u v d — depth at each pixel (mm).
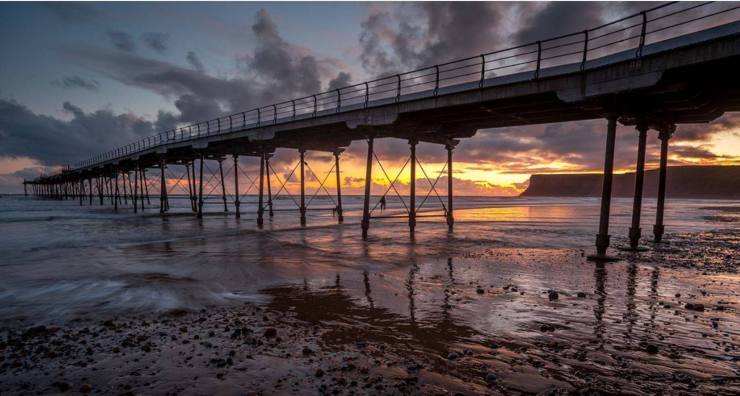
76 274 12805
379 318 8297
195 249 18500
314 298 9977
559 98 14406
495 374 5605
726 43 10641
